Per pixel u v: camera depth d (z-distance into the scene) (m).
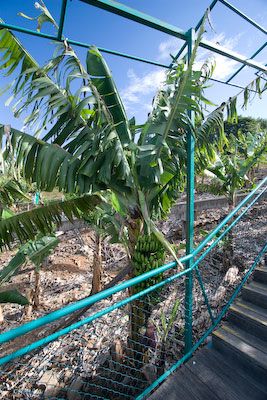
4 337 1.13
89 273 6.62
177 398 2.00
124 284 1.69
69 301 5.28
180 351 2.96
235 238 6.75
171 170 2.67
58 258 7.47
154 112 2.27
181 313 3.61
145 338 2.69
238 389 2.03
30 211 2.29
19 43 2.28
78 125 2.29
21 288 5.95
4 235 2.29
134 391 2.56
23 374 3.11
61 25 2.00
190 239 2.55
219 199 7.20
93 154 2.06
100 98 2.07
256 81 3.11
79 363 3.14
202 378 2.14
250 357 2.12
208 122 2.96
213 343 2.49
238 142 6.27
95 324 3.92
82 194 2.21
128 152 2.48
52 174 2.05
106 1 1.91
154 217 3.26
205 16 1.85
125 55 2.45
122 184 2.36
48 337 1.31
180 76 2.36
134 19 2.11
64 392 2.77
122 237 2.84
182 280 4.57
